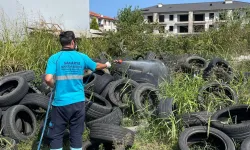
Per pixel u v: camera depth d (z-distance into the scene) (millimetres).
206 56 10094
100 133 4652
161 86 6641
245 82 7062
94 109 5516
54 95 4195
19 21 10133
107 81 6652
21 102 5777
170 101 5500
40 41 8641
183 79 7055
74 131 4188
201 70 7730
